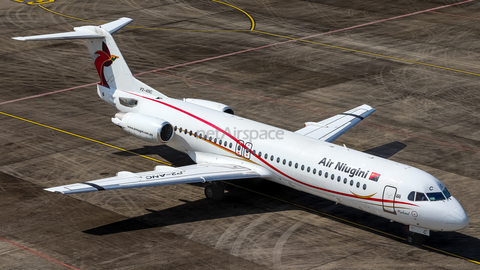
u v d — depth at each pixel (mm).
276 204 101750
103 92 124062
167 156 121250
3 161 116562
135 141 127875
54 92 155000
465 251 86875
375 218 96875
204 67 173250
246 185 109250
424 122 136875
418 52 186875
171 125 110250
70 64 176375
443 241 89688
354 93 154375
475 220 95312
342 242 89125
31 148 122750
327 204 101812
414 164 115688
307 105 146250
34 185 106812
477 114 141625
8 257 83750
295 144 98625
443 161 117000
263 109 143375
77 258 83625
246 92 154500
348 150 95125
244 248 87062
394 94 153875
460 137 128875
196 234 91062
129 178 94750
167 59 180000
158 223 94438
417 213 84625
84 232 91125
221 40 198250
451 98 151375
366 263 83250
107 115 141500
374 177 88312
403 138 128125
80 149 123000
